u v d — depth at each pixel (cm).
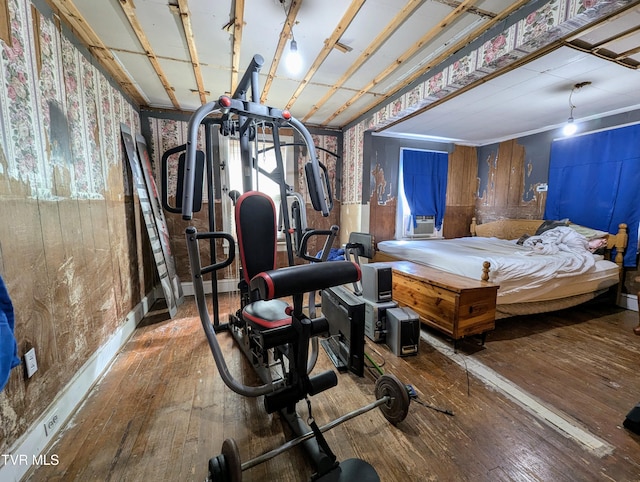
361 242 342
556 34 180
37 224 151
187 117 389
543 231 399
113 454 142
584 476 131
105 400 183
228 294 405
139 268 322
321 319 137
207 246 408
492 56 213
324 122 449
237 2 181
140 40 222
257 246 172
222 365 150
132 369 218
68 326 175
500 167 493
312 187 199
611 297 351
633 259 333
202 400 184
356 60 256
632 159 329
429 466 136
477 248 370
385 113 358
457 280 260
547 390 193
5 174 130
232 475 108
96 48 228
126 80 289
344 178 474
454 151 515
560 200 404
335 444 148
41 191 156
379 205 467
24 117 145
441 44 235
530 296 277
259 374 200
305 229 253
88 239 207
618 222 344
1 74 129
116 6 187
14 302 132
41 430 144
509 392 191
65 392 167
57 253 168
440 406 177
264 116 172
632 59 224
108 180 252
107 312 232
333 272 115
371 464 137
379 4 185
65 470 133
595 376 209
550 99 309
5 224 129
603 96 299
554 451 145
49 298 158
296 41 226
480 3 186
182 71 277
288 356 148
